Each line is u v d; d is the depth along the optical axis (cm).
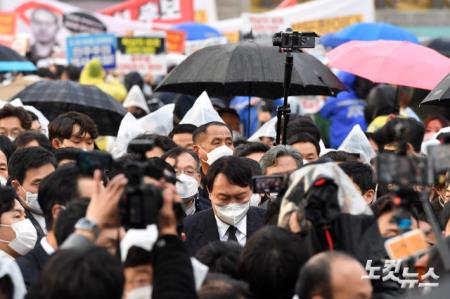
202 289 1102
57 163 1678
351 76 2820
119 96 3142
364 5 3772
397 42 2428
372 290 1195
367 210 1219
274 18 3462
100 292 967
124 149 2111
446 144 1099
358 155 1900
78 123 1978
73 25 4041
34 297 995
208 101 2181
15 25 3828
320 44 3172
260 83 2277
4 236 1514
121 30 4041
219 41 3095
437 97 1978
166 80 2219
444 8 7106
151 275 1141
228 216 1590
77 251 983
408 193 1154
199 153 1970
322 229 1184
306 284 1057
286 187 1221
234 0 6669
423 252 1212
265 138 2228
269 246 1136
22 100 2350
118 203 1062
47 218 1294
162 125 2323
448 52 3019
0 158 1850
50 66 3681
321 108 2966
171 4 4300
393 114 2259
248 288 1136
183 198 1739
